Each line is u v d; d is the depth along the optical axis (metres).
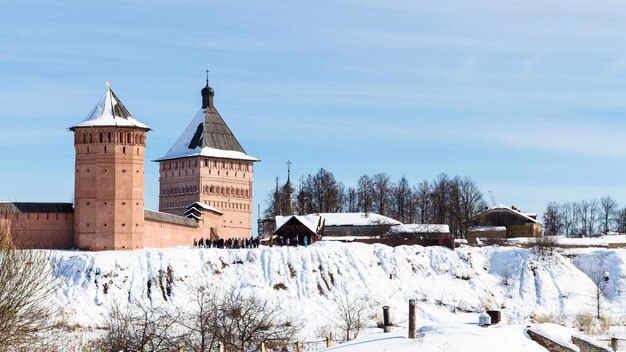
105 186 141.62
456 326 66.38
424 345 60.78
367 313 120.31
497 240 159.00
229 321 97.19
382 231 176.00
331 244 142.50
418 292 134.00
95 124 142.00
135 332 80.81
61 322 93.00
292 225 163.12
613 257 145.38
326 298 127.44
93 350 84.25
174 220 156.62
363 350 61.88
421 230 171.00
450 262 142.50
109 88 147.62
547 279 139.38
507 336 61.66
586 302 133.62
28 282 67.31
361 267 136.62
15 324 65.75
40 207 139.88
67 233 141.12
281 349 85.81
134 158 143.38
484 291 136.62
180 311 98.69
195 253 132.62
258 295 124.19
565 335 62.66
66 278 123.38
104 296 121.06
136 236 142.25
